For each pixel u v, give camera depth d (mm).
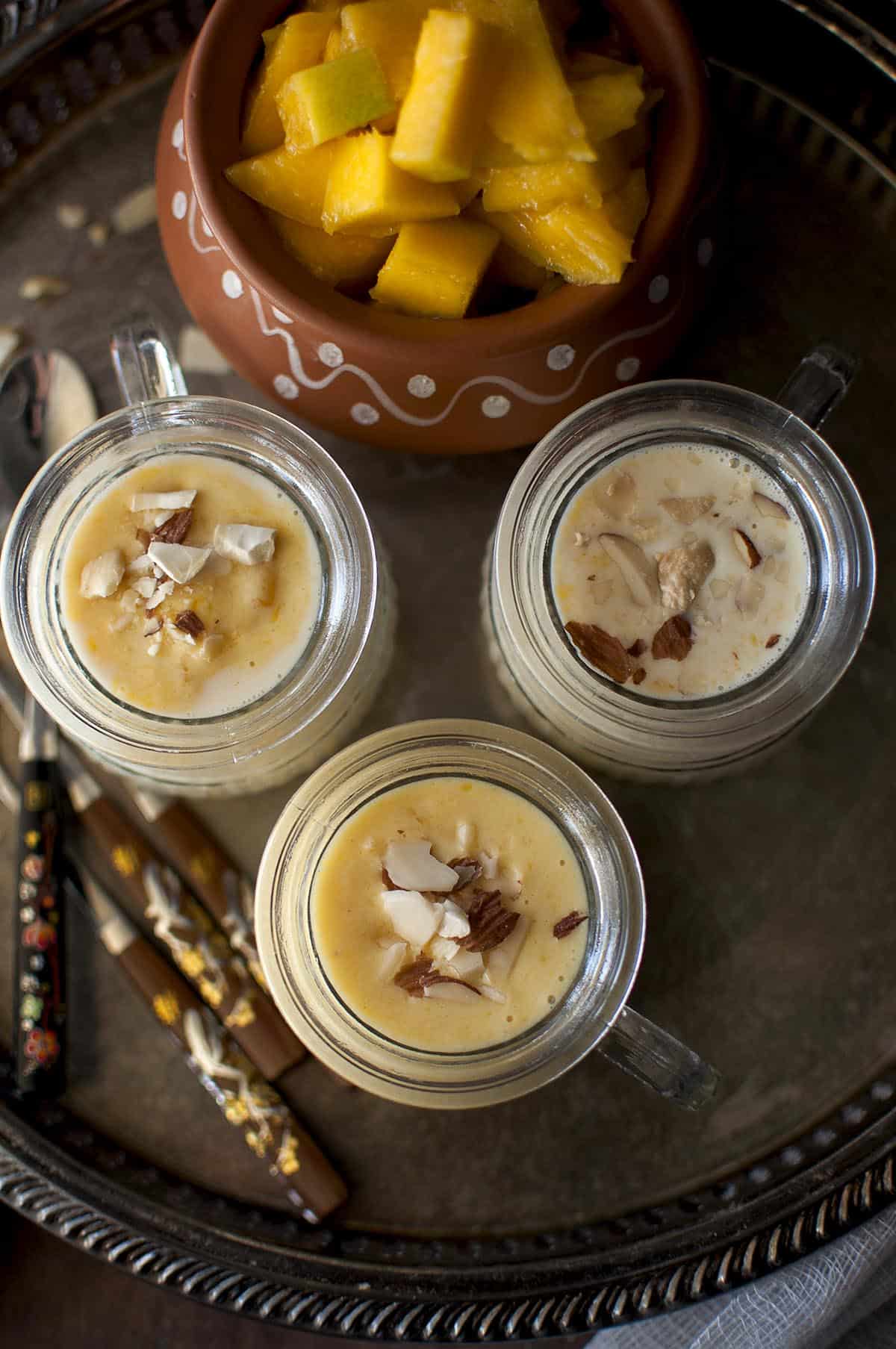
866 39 435
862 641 436
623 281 388
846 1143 418
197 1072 424
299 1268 417
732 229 439
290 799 435
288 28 391
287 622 422
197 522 424
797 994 426
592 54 401
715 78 443
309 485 425
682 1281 413
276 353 404
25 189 449
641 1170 422
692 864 431
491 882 416
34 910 423
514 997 413
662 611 420
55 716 418
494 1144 423
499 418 409
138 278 445
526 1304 414
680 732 418
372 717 442
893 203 443
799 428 420
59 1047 423
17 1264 472
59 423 442
